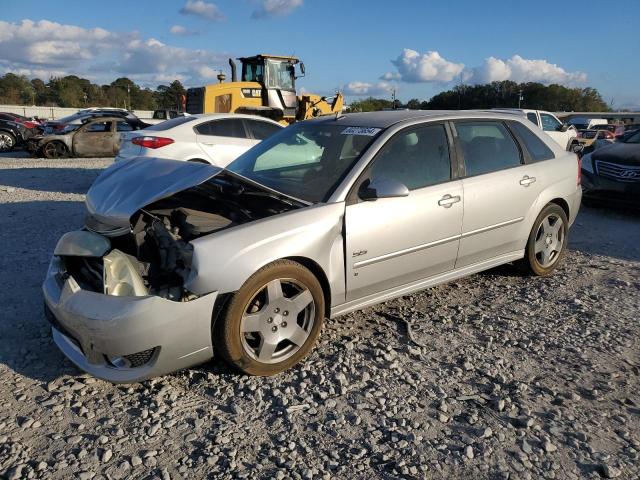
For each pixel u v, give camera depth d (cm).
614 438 288
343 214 371
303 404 315
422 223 411
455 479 256
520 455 272
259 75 1650
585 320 439
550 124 1587
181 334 310
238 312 324
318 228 356
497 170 479
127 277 316
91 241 339
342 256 372
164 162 428
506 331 417
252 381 340
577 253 642
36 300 461
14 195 995
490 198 461
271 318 340
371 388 332
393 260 401
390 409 311
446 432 291
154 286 329
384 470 262
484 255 476
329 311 379
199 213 366
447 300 482
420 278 432
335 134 440
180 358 317
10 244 635
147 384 335
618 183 841
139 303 301
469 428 295
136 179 397
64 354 341
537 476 258
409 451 275
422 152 430
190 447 277
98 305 307
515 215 488
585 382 343
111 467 261
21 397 318
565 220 546
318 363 363
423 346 389
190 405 314
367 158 396
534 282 530
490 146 484
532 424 297
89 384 334
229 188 396
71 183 1181
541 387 336
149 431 288
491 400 321
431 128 441
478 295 495
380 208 388
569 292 503
